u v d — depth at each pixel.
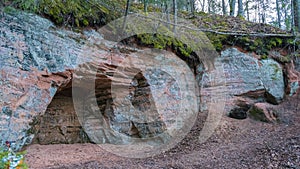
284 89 6.44
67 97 5.36
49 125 5.22
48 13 3.79
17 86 3.40
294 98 6.29
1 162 2.11
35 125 3.72
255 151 3.82
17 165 2.16
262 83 6.32
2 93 3.22
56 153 4.33
